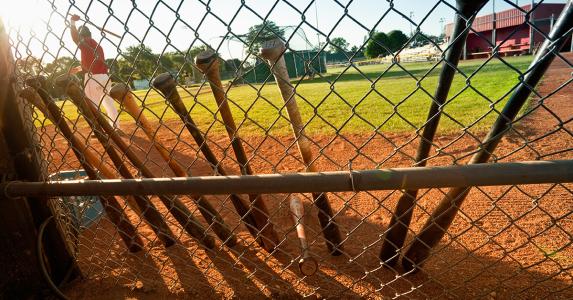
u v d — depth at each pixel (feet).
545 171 3.65
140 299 6.37
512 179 3.76
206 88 45.96
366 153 13.05
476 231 7.35
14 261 5.89
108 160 13.85
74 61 5.33
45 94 5.76
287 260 7.06
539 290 5.59
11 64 5.48
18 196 5.42
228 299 6.18
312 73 4.18
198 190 4.76
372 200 9.29
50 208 6.20
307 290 6.15
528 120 14.58
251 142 16.26
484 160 4.36
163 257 7.54
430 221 5.35
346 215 8.64
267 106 28.19
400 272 6.30
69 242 6.84
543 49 3.53
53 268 6.61
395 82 36.88
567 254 6.33
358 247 7.23
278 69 4.82
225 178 4.65
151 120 26.04
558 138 12.21
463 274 6.12
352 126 16.93
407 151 12.75
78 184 5.14
